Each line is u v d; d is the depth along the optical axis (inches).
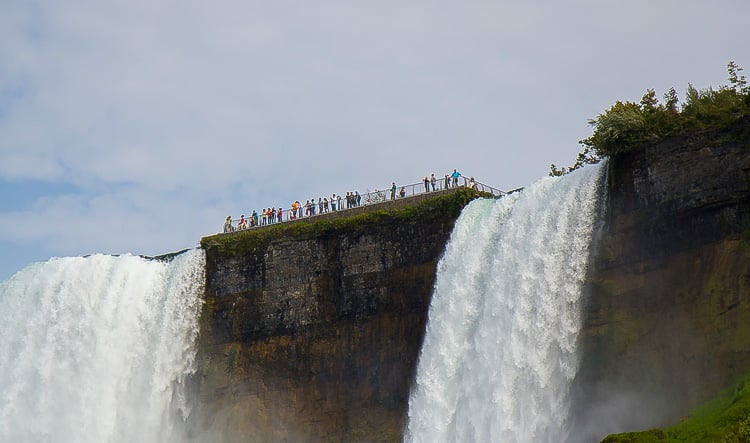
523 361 3353.8
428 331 3656.5
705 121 3216.0
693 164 3196.4
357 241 3993.6
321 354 3988.7
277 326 4097.0
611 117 3341.5
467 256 3639.3
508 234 3528.5
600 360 3225.9
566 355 3282.5
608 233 3314.5
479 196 3917.3
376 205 4089.6
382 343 3878.0
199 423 4153.5
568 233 3390.7
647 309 3196.4
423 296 3821.4
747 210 3093.0
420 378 3597.4
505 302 3457.2
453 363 3548.2
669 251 3208.7
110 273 4596.5
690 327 3090.6
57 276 4672.7
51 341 4554.6
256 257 4205.2
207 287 4298.7
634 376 3149.6
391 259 3914.9
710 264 3117.6
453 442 3452.3
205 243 4345.5
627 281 3253.0
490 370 3420.3
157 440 4229.8
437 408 3528.5
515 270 3464.6
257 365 4104.3
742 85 3341.5
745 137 3125.0
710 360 3014.3
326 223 4060.0
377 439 3796.8
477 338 3491.6
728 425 2674.7
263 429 4001.0
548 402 3280.0
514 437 3304.6
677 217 3201.3
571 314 3309.5
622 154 3336.6
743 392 2780.5
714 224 3142.2
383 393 3836.1
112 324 4473.4
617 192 3326.8
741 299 3009.4
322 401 3944.4
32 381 4525.1
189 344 4279.0
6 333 4665.4
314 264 4072.3
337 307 3988.7
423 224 3873.0
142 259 4594.0
